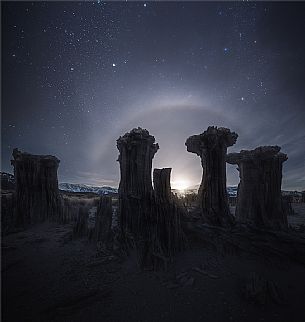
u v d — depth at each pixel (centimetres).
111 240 1202
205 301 712
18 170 1809
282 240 1084
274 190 1422
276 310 668
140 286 801
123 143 1393
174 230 1140
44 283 806
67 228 1608
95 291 748
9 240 1340
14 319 603
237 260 1022
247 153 1512
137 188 1345
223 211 1352
